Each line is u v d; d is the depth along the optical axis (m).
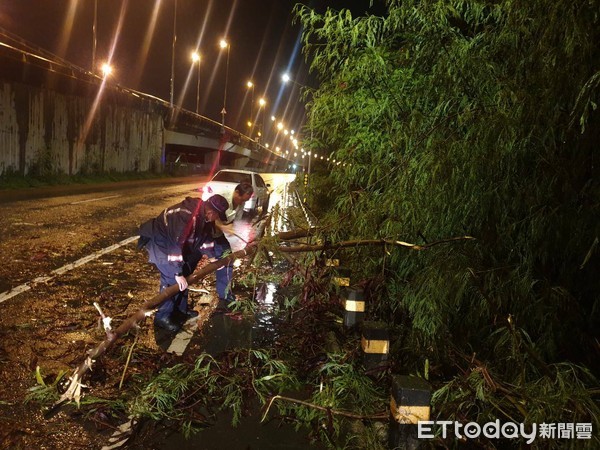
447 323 4.41
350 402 3.83
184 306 5.67
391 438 3.02
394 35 5.18
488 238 4.30
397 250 5.00
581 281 4.16
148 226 5.16
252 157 78.62
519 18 3.93
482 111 4.12
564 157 3.99
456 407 3.23
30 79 20.83
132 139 33.38
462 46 4.38
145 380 3.90
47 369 4.11
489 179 4.20
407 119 5.00
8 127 19.81
